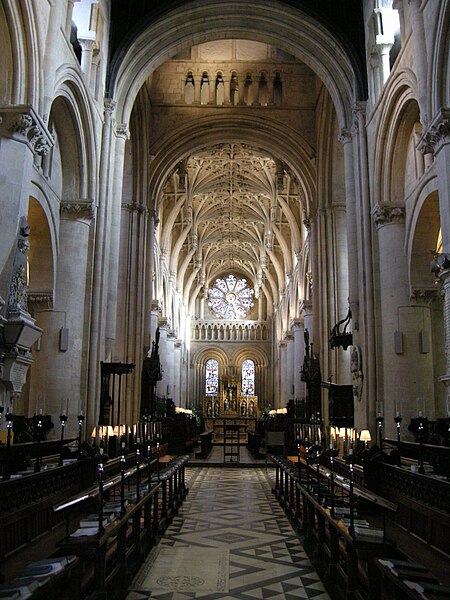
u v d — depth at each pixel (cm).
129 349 2569
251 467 2641
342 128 1989
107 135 1850
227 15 2058
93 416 1648
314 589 757
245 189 3953
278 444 2583
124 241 2653
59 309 1590
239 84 2862
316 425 2028
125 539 764
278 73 2873
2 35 1182
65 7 1477
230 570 848
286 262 4206
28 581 435
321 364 2577
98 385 1684
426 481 860
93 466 1178
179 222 4222
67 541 573
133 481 1431
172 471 1305
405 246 1645
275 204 3675
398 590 591
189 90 2858
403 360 1586
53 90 1331
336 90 2038
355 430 1747
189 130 2834
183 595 729
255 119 2831
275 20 2055
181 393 4844
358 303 1850
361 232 1816
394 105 1617
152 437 2211
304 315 3244
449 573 649
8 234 1130
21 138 1173
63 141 1642
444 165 1164
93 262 1728
